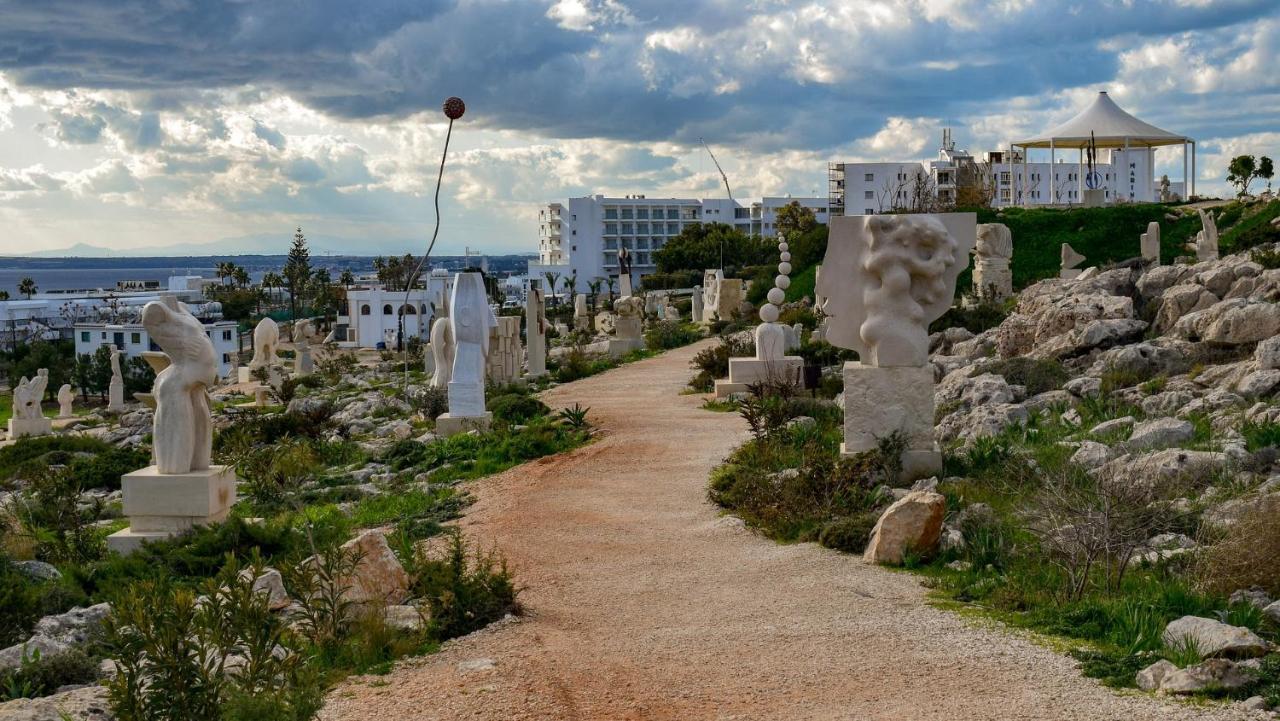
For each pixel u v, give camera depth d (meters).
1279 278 23.19
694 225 119.94
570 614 11.09
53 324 106.94
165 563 13.92
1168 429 16.17
